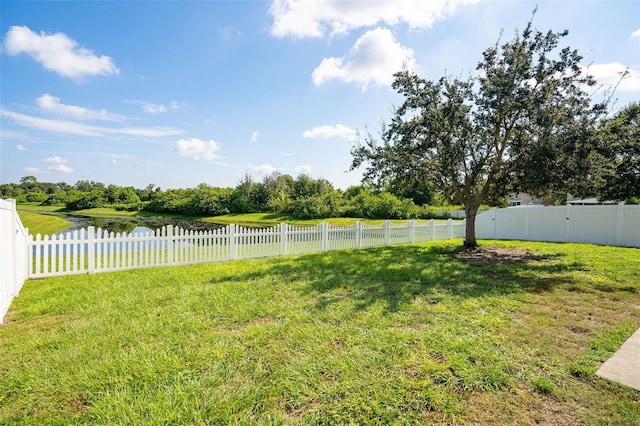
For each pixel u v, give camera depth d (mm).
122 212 48844
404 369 2986
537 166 8898
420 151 10555
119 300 5051
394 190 12992
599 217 13320
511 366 3057
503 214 16109
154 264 8055
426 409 2434
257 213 40719
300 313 4473
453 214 34125
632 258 9328
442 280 6594
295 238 10750
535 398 2584
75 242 7078
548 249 11438
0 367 2982
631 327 4086
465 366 3029
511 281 6539
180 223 32375
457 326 4055
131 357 3137
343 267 7855
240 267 7945
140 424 2215
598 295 5543
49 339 3568
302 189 41312
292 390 2637
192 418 2283
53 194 63375
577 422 2301
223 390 2635
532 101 9211
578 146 8555
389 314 4457
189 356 3195
